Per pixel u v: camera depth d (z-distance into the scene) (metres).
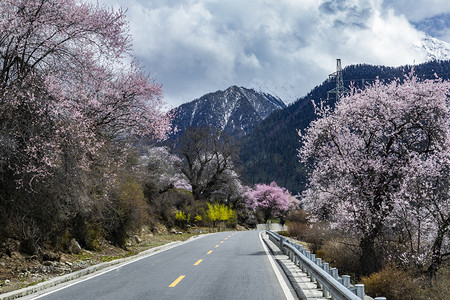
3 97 11.65
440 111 16.06
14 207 12.86
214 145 62.69
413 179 15.82
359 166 16.62
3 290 8.73
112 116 15.71
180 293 8.45
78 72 14.83
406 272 14.16
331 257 19.22
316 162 18.58
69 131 12.91
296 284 9.46
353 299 5.11
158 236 32.66
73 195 14.19
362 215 16.27
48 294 8.55
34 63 13.60
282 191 87.50
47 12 13.38
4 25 11.95
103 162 15.89
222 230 56.66
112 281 10.24
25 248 12.65
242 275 11.27
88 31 14.83
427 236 16.47
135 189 22.06
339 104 18.70
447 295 13.09
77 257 14.66
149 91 16.36
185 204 52.91
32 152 12.11
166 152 56.19
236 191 70.94
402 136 16.88
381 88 17.66
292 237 38.84
